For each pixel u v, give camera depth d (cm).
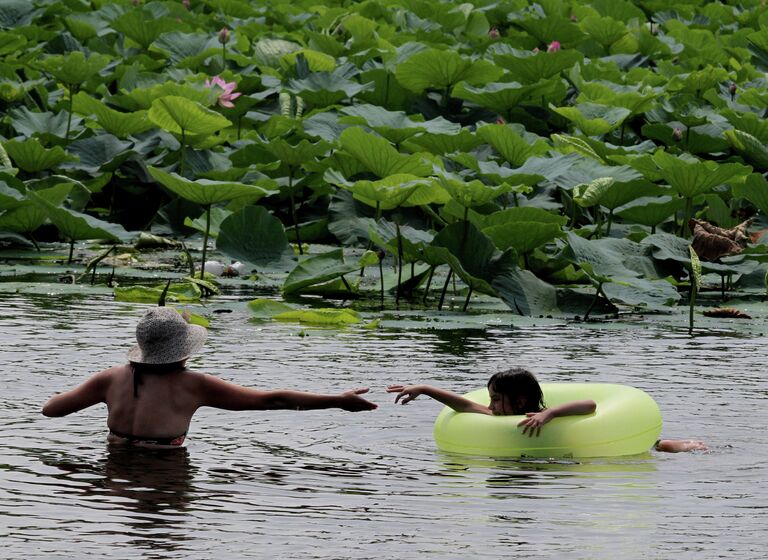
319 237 4056
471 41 5931
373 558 1284
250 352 2423
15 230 3803
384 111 4259
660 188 3609
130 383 1714
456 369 2303
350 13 5788
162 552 1286
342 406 1709
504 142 3888
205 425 1838
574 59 4925
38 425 1794
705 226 3453
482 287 3033
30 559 1258
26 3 5828
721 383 2203
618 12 6306
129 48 5659
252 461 1645
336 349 2484
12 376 2116
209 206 3356
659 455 1723
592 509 1462
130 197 4447
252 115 4925
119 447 1688
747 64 5716
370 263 3191
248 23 5981
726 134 4422
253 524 1383
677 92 5319
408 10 6153
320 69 5088
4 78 4959
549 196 3859
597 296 3072
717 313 3048
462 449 1722
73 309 2873
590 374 2277
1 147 3959
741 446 1772
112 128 4481
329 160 4006
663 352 2520
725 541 1350
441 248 3025
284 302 3077
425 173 3506
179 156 4306
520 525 1397
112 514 1404
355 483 1556
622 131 4753
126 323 2692
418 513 1436
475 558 1287
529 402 1795
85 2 6244
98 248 3959
